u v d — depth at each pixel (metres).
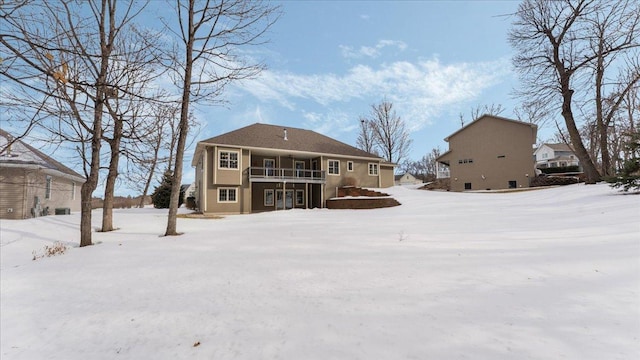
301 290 3.71
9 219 13.86
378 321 2.71
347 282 3.90
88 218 8.11
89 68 6.40
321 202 23.34
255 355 2.30
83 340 2.85
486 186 25.97
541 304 2.84
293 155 23.72
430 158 68.06
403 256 5.14
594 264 3.91
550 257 4.41
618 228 6.04
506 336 2.30
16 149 14.52
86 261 6.11
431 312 2.83
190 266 5.29
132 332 2.92
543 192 16.47
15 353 2.70
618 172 10.80
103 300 3.87
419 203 17.77
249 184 20.62
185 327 2.92
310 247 6.38
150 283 4.44
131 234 9.75
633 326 2.32
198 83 9.62
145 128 8.39
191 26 9.60
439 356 2.08
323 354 2.22
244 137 21.94
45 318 3.40
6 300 4.03
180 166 9.75
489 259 4.58
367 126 44.19
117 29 7.62
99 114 8.24
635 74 16.92
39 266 5.90
